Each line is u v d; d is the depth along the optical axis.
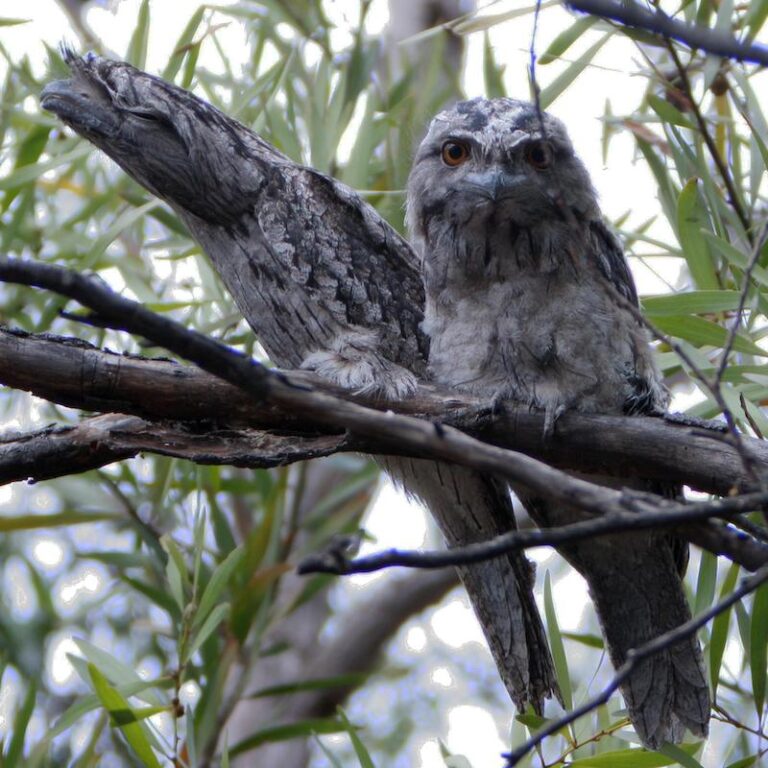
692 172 8.30
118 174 11.80
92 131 7.97
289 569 10.31
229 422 6.68
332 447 6.67
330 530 11.66
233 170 7.98
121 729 7.77
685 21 8.16
